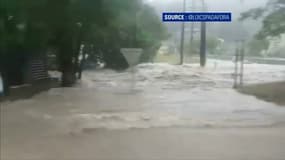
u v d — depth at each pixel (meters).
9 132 12.76
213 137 12.63
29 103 18.38
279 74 45.47
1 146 11.27
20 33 19.16
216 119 15.36
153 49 62.81
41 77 27.98
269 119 15.46
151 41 55.47
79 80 33.16
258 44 51.19
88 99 20.30
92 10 22.41
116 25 26.30
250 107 18.20
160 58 96.38
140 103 19.30
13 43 19.73
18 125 13.65
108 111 16.80
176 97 21.81
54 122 14.20
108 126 13.91
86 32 26.16
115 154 10.66
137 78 36.75
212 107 18.19
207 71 47.59
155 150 11.04
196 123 14.57
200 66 59.88
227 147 11.47
